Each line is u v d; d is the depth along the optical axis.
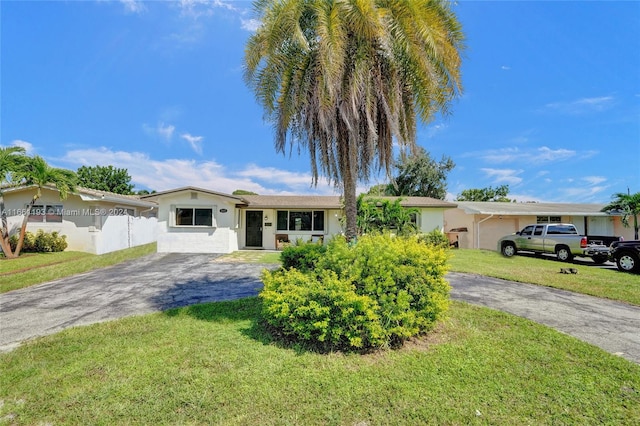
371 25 4.64
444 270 4.71
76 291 7.42
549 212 17.25
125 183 33.59
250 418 2.59
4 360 3.65
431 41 4.72
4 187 13.23
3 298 6.79
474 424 2.53
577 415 2.64
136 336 4.36
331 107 4.98
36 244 13.39
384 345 3.90
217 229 15.11
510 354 3.79
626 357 3.81
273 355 3.71
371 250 4.48
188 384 3.06
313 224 17.14
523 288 7.71
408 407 2.74
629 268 10.34
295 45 5.27
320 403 2.78
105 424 2.52
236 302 6.15
